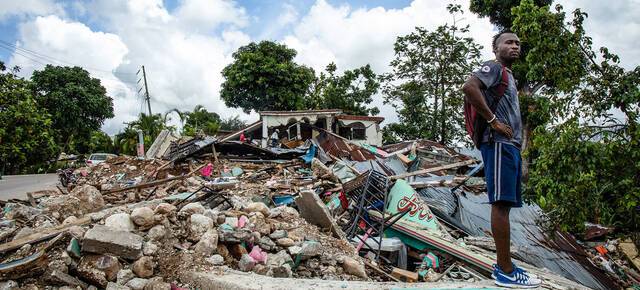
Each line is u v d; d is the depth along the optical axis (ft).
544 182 24.18
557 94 25.50
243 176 43.32
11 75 51.11
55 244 12.92
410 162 47.19
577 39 24.49
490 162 8.97
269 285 11.21
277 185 34.40
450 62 87.20
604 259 38.45
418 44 87.45
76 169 54.95
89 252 12.71
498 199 8.76
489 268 21.25
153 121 126.52
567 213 24.06
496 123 8.73
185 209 16.01
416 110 91.45
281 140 73.87
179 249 14.38
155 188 33.58
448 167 40.65
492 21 67.87
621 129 23.43
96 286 12.39
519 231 33.30
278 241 16.69
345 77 109.09
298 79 106.42
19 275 11.86
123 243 12.98
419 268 22.40
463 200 35.32
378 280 18.48
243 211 18.56
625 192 22.74
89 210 20.11
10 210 19.16
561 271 29.50
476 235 29.35
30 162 82.69
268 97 104.01
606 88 23.57
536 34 25.09
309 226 19.66
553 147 23.76
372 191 26.76
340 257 17.02
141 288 12.37
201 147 50.01
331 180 36.14
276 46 108.68
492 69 9.03
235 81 103.19
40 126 54.13
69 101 128.47
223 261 14.23
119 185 41.63
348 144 53.93
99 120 146.30
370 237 23.29
